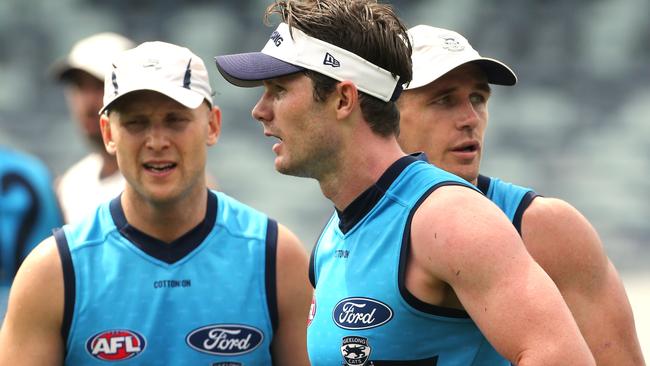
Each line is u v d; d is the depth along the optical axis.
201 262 12.78
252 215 13.28
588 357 8.84
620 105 59.25
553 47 61.47
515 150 57.06
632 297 40.56
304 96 10.47
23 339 12.32
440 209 9.52
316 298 10.74
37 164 19.59
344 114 10.35
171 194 12.34
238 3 61.91
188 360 12.58
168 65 12.52
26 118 58.44
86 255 12.60
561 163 56.22
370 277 10.00
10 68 60.41
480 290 9.12
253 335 12.77
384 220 10.11
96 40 22.95
